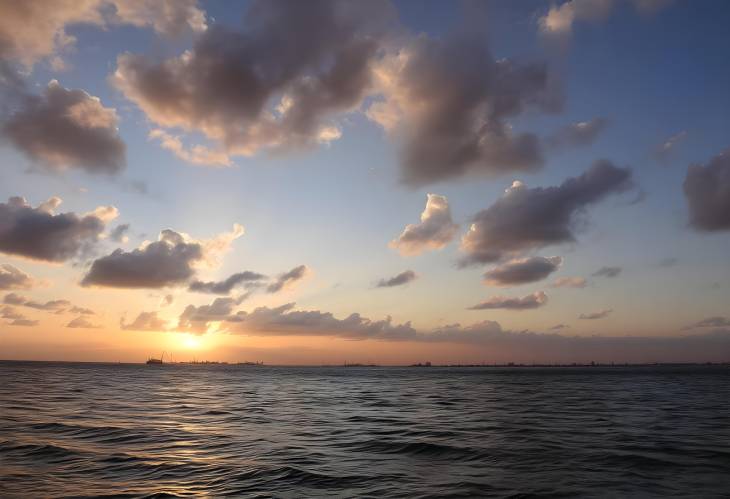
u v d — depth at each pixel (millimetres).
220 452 19938
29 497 13039
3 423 27688
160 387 77062
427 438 24000
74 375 125812
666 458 18734
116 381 96562
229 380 121750
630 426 28875
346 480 15344
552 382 111750
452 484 14867
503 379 137000
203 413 36312
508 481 15289
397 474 16219
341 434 25562
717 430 26969
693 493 13875
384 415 36031
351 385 97000
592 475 16047
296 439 23719
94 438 23031
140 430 25953
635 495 13656
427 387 88250
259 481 15133
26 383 77625
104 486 14289
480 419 33094
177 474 15930
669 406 43812
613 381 116125
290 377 156875
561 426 28875
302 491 14008
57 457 18391
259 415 35531
